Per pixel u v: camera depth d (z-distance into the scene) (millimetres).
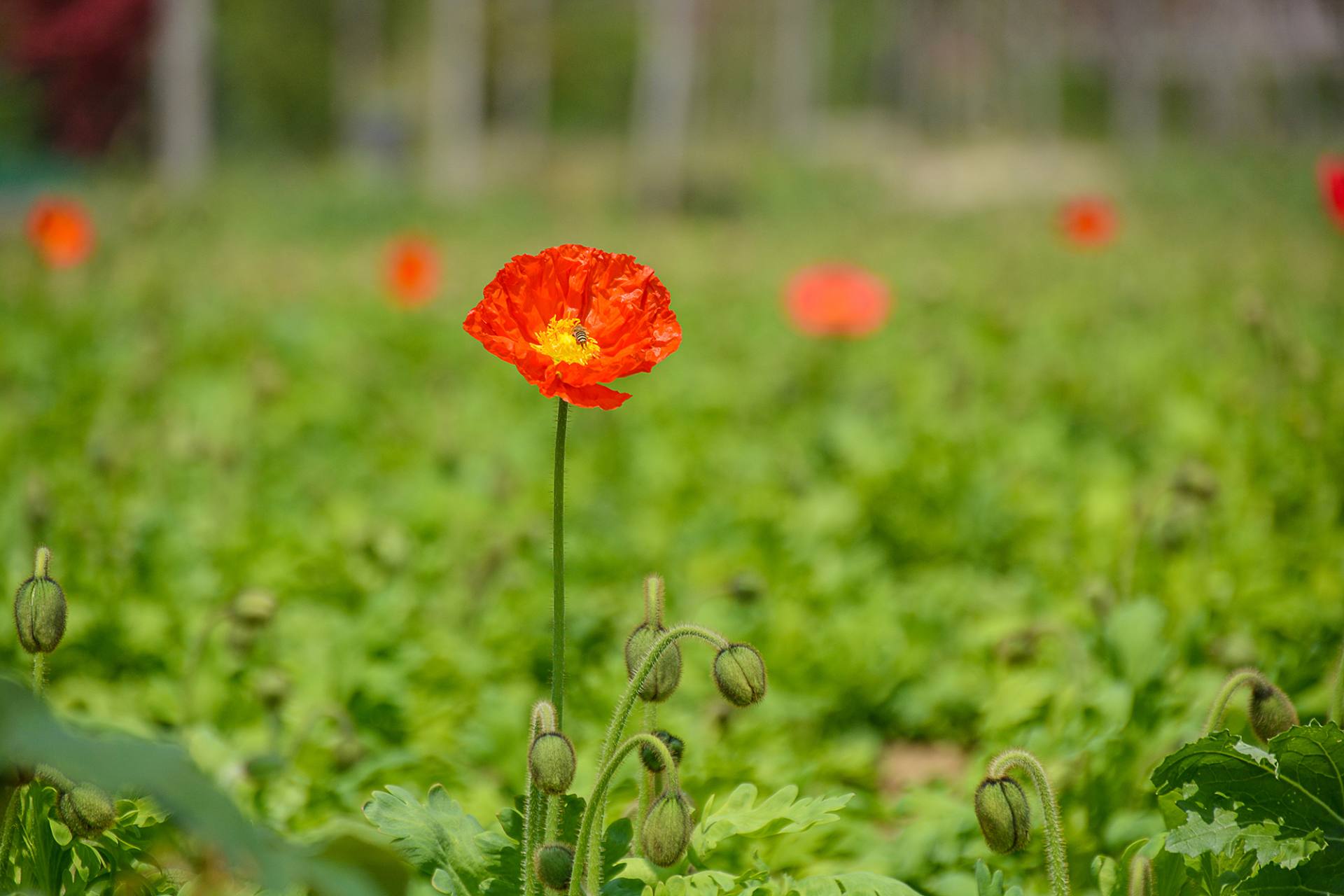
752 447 6461
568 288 1667
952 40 46375
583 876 1818
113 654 3521
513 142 42094
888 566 5070
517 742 2797
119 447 5355
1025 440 6000
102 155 36781
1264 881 1793
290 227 20969
